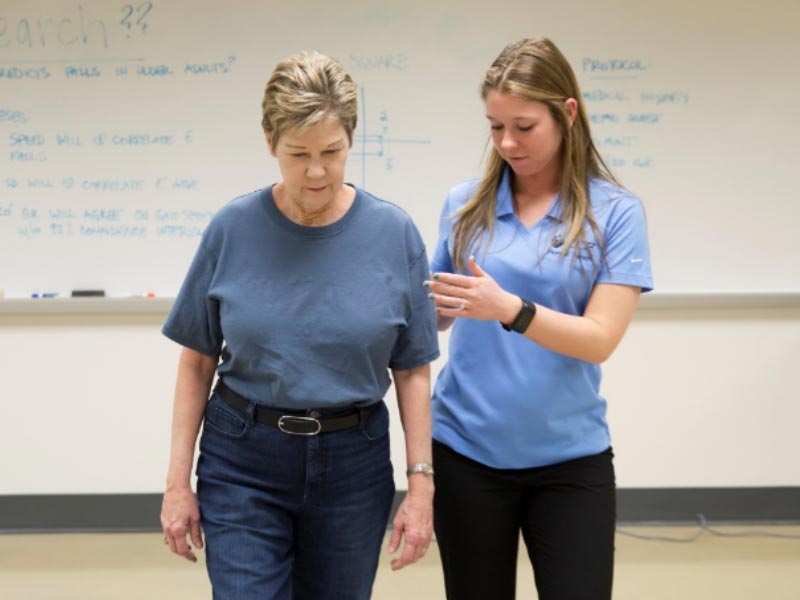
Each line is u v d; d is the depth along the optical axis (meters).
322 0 2.92
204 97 2.96
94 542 3.05
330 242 1.29
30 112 2.96
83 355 3.07
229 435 1.33
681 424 3.14
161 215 3.00
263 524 1.31
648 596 2.57
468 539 1.47
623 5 2.93
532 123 1.34
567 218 1.42
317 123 1.14
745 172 3.00
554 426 1.43
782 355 3.10
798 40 2.94
